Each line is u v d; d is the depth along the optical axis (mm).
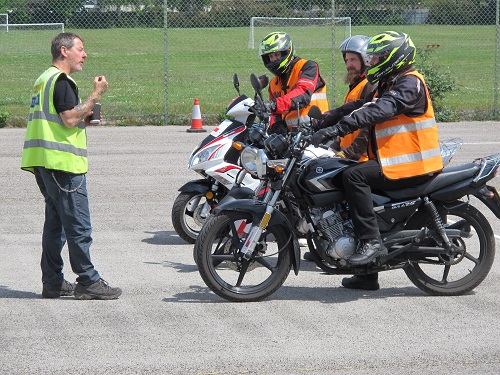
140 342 6605
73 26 31312
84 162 7578
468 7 31438
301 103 9227
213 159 9453
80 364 6129
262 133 8102
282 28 49125
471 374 5988
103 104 24031
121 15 31438
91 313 7359
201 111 22203
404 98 7332
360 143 8461
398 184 7570
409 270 7902
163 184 13625
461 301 7797
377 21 33750
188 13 35344
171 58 41156
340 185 7535
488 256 7949
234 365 6129
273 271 7762
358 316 7320
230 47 45094
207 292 8055
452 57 39969
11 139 18172
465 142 18031
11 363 6141
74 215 7555
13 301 7707
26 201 12266
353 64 8852
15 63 37406
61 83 7398
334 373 5992
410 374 5984
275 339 6695
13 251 9547
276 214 7609
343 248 7523
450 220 10656
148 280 8453
